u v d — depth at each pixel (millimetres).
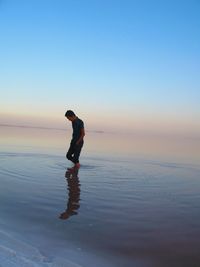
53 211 6629
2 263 3963
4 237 4898
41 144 23125
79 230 5598
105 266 4312
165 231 5820
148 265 4438
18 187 8625
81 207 7059
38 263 4105
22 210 6547
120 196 8250
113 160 15305
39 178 9953
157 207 7426
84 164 13398
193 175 12281
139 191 8945
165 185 10008
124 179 10539
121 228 5855
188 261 4621
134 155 18516
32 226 5609
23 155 15266
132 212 6918
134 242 5219
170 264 4500
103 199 7844
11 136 33281
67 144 24328
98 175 10977
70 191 8477
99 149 21438
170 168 13812
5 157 14250
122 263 4449
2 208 6605
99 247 4918
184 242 5324
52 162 13461
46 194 8016
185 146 33594
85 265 4281
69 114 12203
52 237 5156
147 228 5941
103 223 6070
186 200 8250
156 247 5062
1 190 8172
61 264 4176
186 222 6406
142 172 12195
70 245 4891
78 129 12188
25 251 4445
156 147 28234
